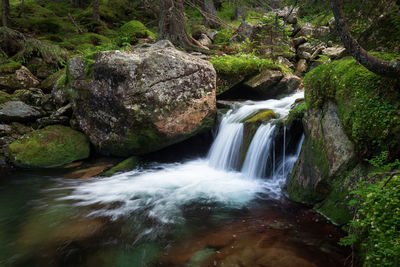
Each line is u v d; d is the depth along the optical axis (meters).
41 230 3.82
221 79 7.80
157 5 15.67
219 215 4.10
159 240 3.49
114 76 5.58
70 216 4.20
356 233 2.55
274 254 2.99
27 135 6.80
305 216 3.76
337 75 3.65
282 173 5.30
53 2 19.55
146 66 5.59
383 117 2.86
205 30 13.99
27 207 4.53
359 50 2.66
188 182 5.58
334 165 3.52
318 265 2.77
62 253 3.29
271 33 9.93
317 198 3.91
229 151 6.20
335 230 3.33
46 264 3.10
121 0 19.14
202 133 7.21
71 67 6.57
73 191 5.16
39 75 9.91
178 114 6.03
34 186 5.39
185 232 3.65
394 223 2.06
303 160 4.18
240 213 4.12
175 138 6.27
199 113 6.34
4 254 3.28
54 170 6.23
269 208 4.18
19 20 13.18
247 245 3.21
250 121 5.87
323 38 3.99
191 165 6.68
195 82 6.17
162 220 4.02
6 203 4.66
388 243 2.00
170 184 5.48
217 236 3.49
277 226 3.61
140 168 6.37
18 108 7.55
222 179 5.71
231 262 2.91
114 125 6.00
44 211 4.38
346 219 3.24
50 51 9.85
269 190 4.90
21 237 3.64
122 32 12.65
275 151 5.27
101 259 3.16
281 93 8.41
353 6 3.46
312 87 4.11
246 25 11.60
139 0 16.56
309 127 4.12
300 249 3.05
